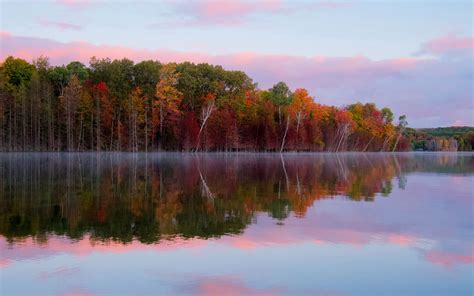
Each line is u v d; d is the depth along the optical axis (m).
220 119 116.25
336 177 41.22
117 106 113.19
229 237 16.12
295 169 51.78
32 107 103.44
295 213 21.11
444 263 13.45
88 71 123.38
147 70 115.50
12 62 111.19
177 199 25.20
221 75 123.25
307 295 10.92
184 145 111.88
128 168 50.72
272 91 146.88
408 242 15.77
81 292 10.91
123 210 21.42
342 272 12.56
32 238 15.77
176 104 115.56
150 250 14.33
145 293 10.88
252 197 26.34
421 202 25.09
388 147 191.38
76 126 109.06
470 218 20.16
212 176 40.34
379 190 30.98
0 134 100.81
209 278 11.91
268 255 13.98
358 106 174.00
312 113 143.25
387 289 11.38
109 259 13.36
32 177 37.91
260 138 126.44
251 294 10.92
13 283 11.45
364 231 17.38
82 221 18.75
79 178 37.25
